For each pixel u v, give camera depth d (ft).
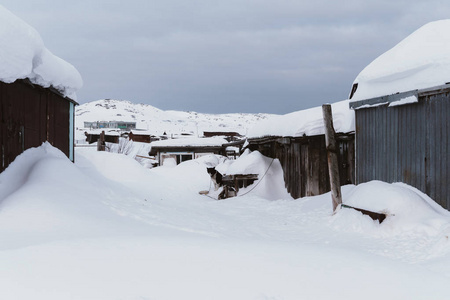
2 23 24.27
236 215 37.60
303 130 46.85
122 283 12.50
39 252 15.16
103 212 26.78
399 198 27.58
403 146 32.01
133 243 17.49
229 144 90.99
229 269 14.49
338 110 44.04
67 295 11.36
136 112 602.85
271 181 57.72
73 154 47.62
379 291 13.05
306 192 49.14
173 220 28.99
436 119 28.48
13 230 19.83
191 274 13.70
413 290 13.24
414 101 29.86
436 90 27.99
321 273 14.67
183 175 80.43
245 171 58.18
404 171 31.86
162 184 59.88
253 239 23.12
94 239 17.90
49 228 20.62
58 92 39.34
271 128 56.65
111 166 57.52
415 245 22.66
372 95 35.42
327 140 34.22
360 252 19.13
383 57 36.35
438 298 12.55
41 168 30.86
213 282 13.04
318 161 47.44
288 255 17.08
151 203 37.76
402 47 34.04
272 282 13.38
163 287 12.37
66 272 13.16
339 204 33.30
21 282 12.03
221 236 23.76
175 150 107.24
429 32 32.37
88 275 13.02
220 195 58.95
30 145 33.12
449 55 28.89
